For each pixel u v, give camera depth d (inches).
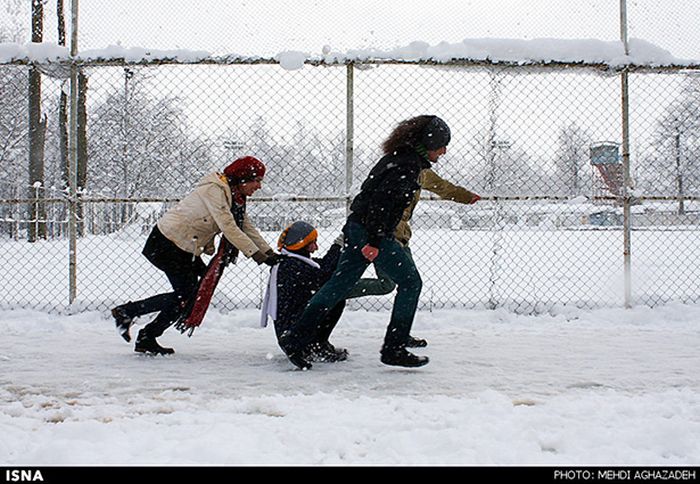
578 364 159.3
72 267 227.9
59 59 223.1
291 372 151.5
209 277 167.3
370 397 127.8
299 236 164.7
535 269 383.2
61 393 131.1
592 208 315.0
